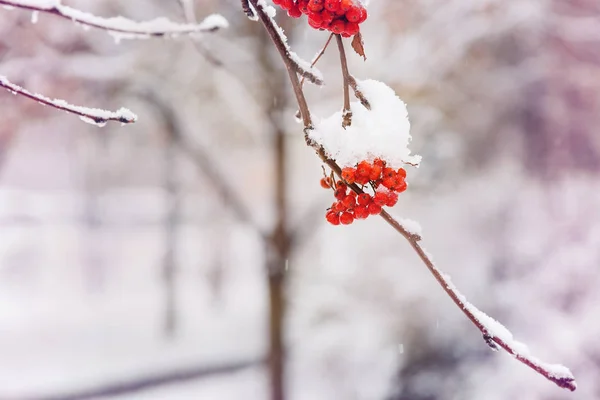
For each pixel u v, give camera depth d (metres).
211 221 15.10
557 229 7.83
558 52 8.23
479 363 7.38
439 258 8.57
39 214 16.84
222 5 6.14
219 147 9.23
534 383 6.00
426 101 7.17
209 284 15.62
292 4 1.23
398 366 7.86
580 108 8.81
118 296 16.25
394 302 8.20
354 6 1.17
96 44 6.22
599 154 9.09
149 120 9.22
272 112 6.08
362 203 1.20
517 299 7.16
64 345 11.88
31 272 17.88
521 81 8.12
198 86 7.48
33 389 9.40
